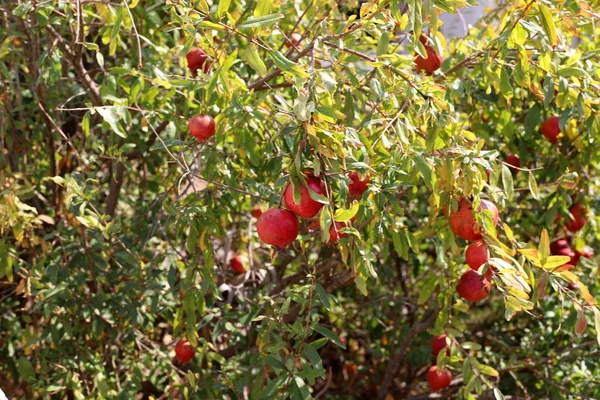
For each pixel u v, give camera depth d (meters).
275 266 3.12
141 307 2.80
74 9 2.58
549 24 2.27
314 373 2.28
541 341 3.12
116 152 2.75
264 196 2.43
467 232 2.18
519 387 3.06
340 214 2.05
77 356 2.79
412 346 3.25
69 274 2.78
